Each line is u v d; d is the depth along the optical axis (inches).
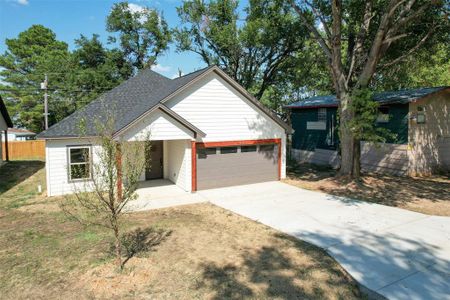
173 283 240.1
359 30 612.1
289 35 930.7
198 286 235.6
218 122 581.3
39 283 243.3
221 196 525.7
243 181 617.9
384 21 502.3
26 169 784.3
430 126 671.8
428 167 674.8
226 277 248.5
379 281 241.0
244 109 605.0
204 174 574.2
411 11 562.3
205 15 1067.3
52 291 231.9
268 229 360.5
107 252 297.6
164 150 650.8
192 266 267.6
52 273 258.5
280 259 280.7
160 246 311.7
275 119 637.9
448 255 284.2
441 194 508.7
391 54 645.9
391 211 423.8
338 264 270.8
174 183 617.6
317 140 880.3
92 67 1441.9
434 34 582.6
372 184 575.5
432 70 1167.0
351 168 609.3
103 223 380.2
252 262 274.8
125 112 593.0
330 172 740.0
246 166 619.2
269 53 1034.1
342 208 442.3
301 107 907.4
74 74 1354.6
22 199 505.7
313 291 228.2
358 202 473.1
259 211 435.2
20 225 378.3
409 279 243.3
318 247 307.0
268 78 1118.4
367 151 729.0
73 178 536.1
